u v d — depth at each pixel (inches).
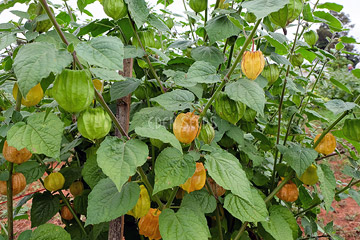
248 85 10.7
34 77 7.3
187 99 12.2
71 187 19.8
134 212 12.4
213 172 11.0
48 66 7.6
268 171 28.3
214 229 19.3
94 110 10.5
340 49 22.7
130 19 14.3
